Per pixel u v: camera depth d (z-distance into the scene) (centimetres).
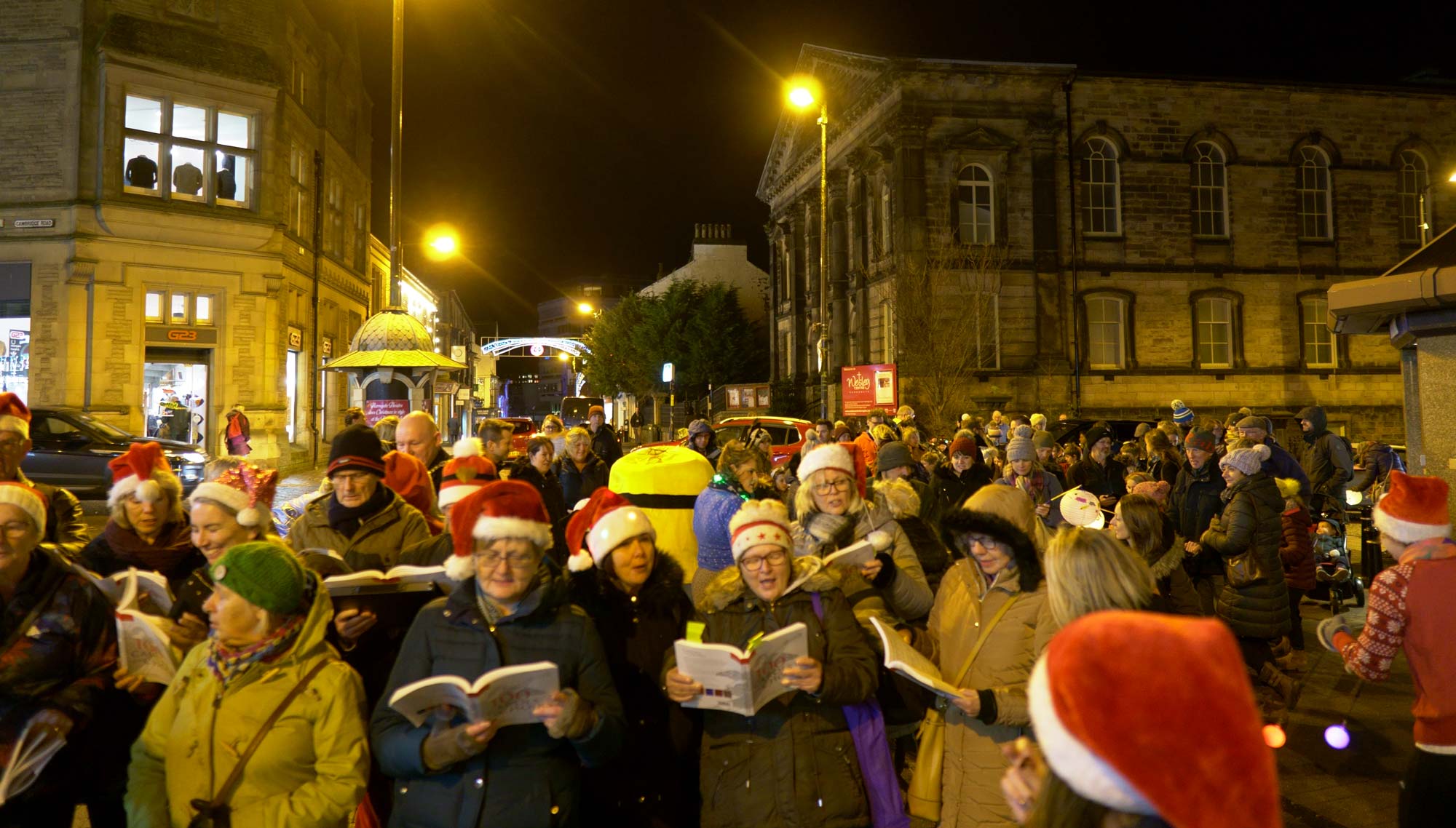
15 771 307
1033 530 389
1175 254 3238
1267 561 612
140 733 368
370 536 473
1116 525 544
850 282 3747
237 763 286
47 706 321
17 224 2159
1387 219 3359
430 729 294
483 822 295
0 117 2169
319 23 2872
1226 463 631
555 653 308
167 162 2272
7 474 473
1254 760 106
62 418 1628
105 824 390
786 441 1952
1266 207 3294
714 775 337
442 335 4194
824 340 2716
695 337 5384
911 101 3123
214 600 294
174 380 2367
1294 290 3303
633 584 376
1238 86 3266
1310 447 1127
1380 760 593
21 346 2167
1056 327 3156
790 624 341
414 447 675
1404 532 349
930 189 3138
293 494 1925
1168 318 3228
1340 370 3309
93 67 2188
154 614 368
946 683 335
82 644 342
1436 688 337
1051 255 3166
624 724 316
